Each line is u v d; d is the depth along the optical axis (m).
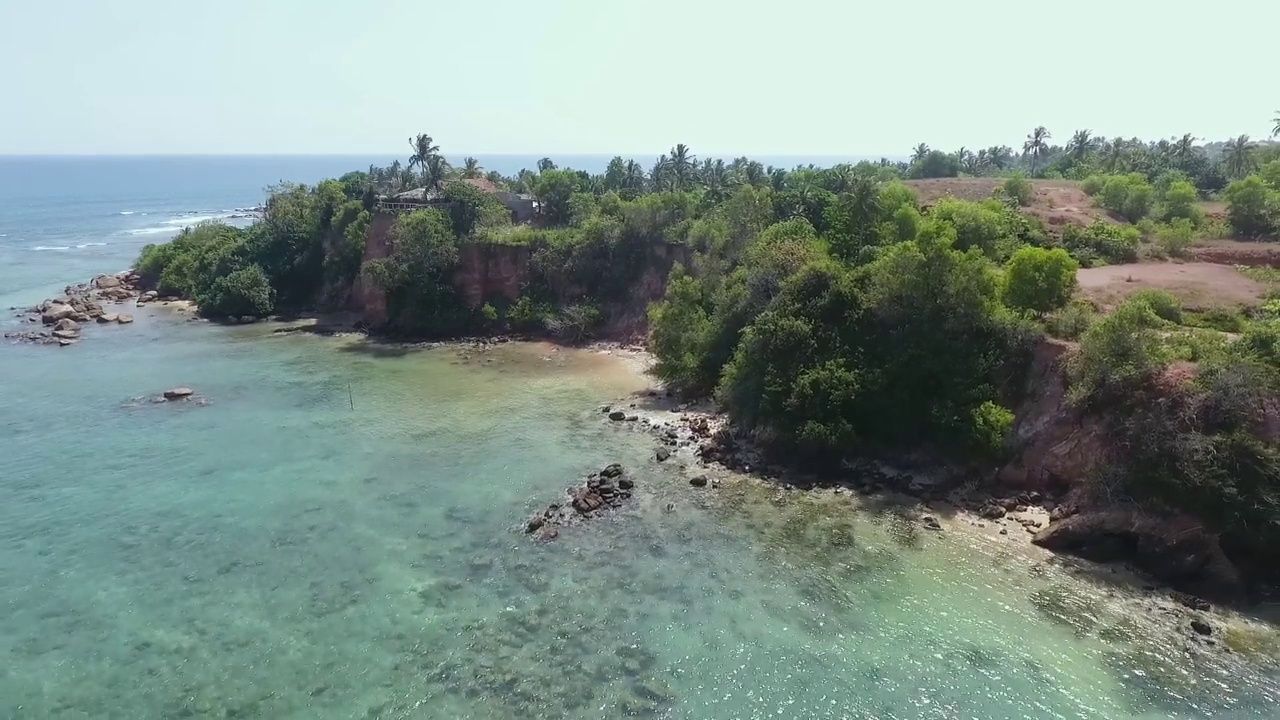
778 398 54.00
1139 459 41.22
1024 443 48.66
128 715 30.80
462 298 97.12
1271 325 45.59
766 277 64.62
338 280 109.62
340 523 46.47
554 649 34.69
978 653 34.03
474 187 109.50
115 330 99.00
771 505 48.41
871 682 32.34
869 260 71.38
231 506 48.72
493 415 65.81
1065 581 39.53
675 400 68.75
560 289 97.75
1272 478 37.44
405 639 35.47
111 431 61.94
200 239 129.75
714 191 106.38
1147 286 65.44
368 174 151.88
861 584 39.47
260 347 90.50
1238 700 30.88
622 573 40.81
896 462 52.66
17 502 49.16
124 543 44.19
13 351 87.56
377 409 67.50
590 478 51.44
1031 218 93.19
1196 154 152.88
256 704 31.38
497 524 46.28
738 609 37.50
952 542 43.56
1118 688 31.69
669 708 31.02
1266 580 37.94
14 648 34.88
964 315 52.88
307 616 37.25
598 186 125.06
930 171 158.50
